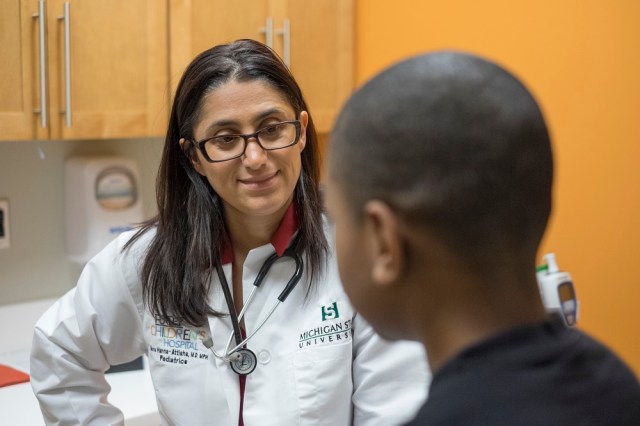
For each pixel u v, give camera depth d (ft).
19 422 6.05
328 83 8.46
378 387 4.58
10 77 6.43
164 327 4.87
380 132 2.29
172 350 4.84
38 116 6.60
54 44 6.61
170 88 7.29
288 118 4.52
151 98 7.20
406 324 2.46
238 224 4.76
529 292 2.35
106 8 6.87
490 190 2.23
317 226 4.74
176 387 4.83
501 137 2.23
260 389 4.65
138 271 4.92
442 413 2.15
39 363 5.25
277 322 4.70
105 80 6.92
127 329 5.11
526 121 2.27
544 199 2.34
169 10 7.25
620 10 7.05
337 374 4.60
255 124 4.42
